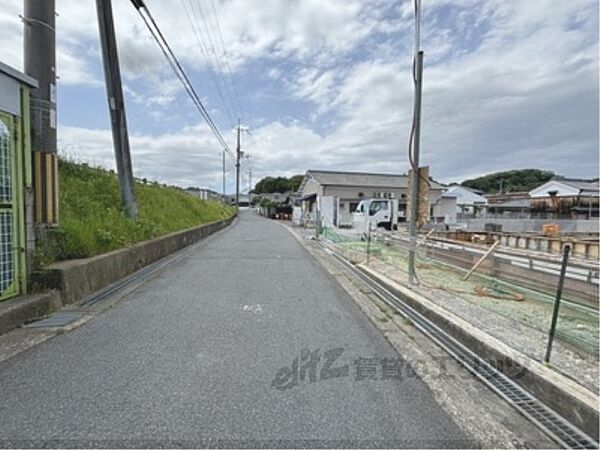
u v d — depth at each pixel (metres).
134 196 9.17
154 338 3.63
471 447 2.11
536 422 2.38
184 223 13.40
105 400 2.47
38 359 3.10
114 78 8.73
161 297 5.22
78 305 4.74
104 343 3.48
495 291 6.11
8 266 4.13
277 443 2.07
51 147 5.30
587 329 4.06
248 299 5.20
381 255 10.13
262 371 2.95
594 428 2.26
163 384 2.70
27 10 5.30
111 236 6.67
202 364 3.05
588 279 5.62
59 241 5.38
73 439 2.06
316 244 13.75
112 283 6.02
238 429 2.18
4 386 2.64
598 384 2.62
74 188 8.61
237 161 44.41
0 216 4.02
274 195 68.00
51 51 5.43
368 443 2.10
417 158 5.95
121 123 8.84
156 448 2.00
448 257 9.02
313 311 4.72
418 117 5.89
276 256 9.66
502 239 14.89
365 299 5.54
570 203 31.14
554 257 7.41
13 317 3.82
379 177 33.81
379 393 2.68
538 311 4.98
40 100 5.24
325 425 2.25
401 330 4.12
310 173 34.50
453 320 4.08
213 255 9.62
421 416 2.40
